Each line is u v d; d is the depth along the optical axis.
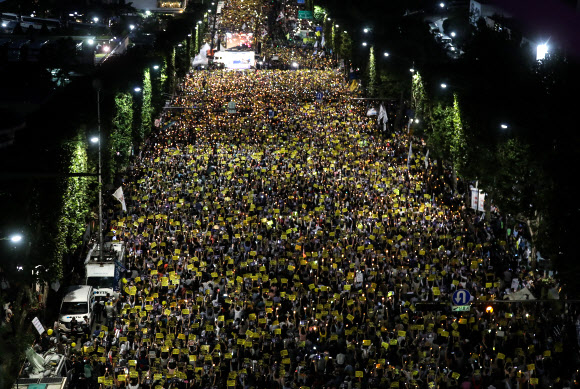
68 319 58.59
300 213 82.25
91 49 128.50
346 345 53.59
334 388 47.12
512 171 69.75
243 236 74.88
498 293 61.69
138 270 68.56
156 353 52.47
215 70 196.12
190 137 117.25
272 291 63.91
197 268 66.44
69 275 68.31
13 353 43.41
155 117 126.69
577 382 48.12
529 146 68.12
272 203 85.06
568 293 56.97
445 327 55.59
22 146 68.19
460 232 77.00
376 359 50.91
